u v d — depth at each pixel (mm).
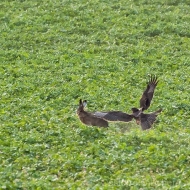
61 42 43844
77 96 34625
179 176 25078
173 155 26922
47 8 49500
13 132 29391
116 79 37375
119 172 25297
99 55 41656
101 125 17406
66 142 28344
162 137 28828
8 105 32812
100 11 48875
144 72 38562
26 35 44594
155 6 50438
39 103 33406
